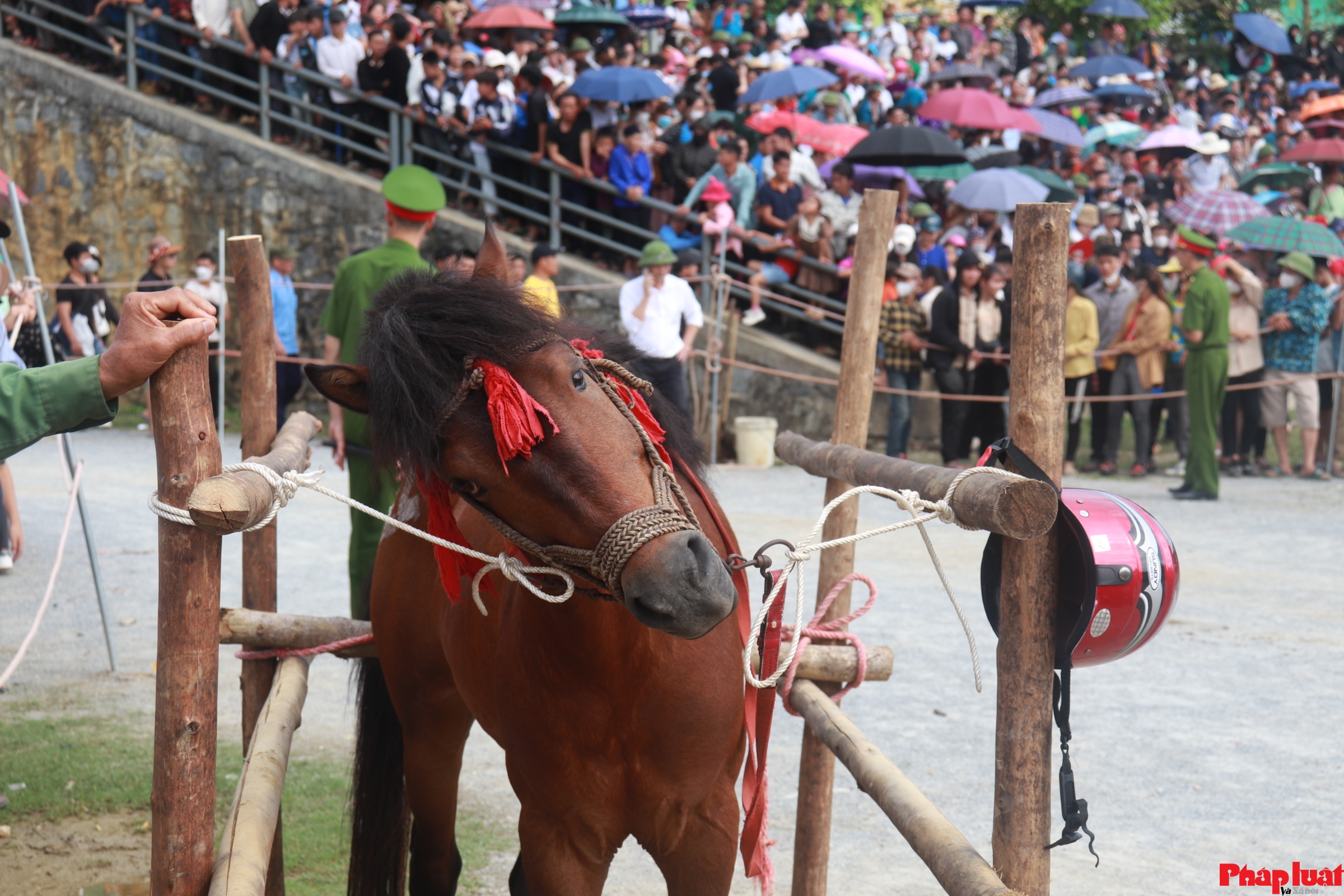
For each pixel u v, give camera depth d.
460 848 3.83
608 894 3.62
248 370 3.22
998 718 2.14
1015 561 2.07
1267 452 11.91
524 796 2.42
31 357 6.50
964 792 4.25
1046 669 2.08
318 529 8.40
